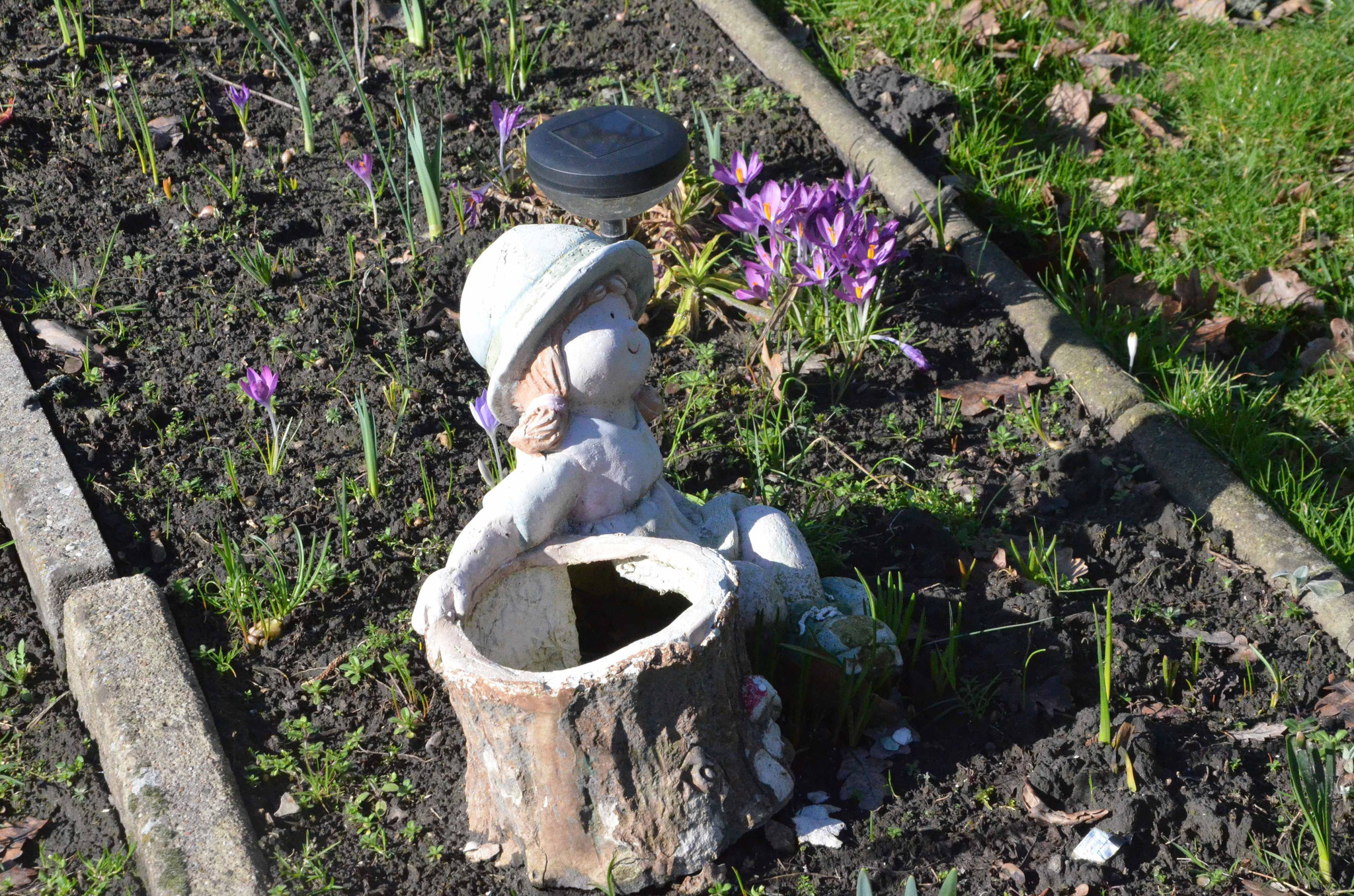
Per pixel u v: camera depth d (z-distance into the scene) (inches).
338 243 177.8
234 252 173.5
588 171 131.7
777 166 195.2
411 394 154.7
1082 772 108.2
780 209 148.6
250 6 223.0
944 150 206.1
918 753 112.0
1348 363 170.2
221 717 116.7
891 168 191.8
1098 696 119.4
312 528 137.6
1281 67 225.3
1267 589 131.5
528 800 98.4
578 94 207.8
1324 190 202.7
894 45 227.9
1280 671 121.6
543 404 101.8
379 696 119.7
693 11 230.4
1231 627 127.5
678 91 209.9
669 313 171.2
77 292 165.2
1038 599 126.1
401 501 141.3
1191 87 226.2
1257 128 214.5
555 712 93.2
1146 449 148.0
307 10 223.1
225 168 189.3
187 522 137.3
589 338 101.8
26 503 134.6
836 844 103.2
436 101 204.1
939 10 232.1
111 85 189.9
